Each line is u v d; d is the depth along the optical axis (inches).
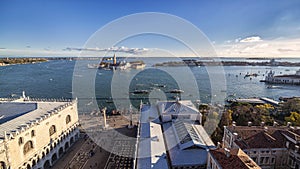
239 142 1956.2
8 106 2785.4
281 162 1907.0
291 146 1877.5
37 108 2684.5
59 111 2630.4
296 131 2085.4
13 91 7381.9
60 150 2682.1
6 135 1807.3
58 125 2608.3
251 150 1863.9
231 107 3897.6
